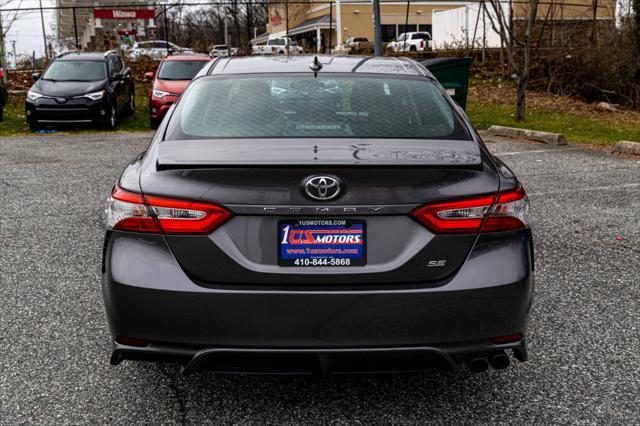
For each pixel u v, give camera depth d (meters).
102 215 6.82
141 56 26.75
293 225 2.54
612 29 21.48
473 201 2.58
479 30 29.00
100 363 3.45
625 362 3.46
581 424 2.85
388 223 2.55
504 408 2.98
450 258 2.57
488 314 2.58
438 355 2.57
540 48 22.89
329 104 3.15
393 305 2.51
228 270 2.53
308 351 2.52
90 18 43.25
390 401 3.04
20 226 6.38
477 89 22.12
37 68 25.73
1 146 12.98
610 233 6.04
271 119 3.02
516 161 10.26
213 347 2.54
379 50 15.05
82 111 15.67
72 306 4.27
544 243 5.73
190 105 3.20
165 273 2.54
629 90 20.75
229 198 2.52
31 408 2.98
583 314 4.14
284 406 3.00
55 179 8.98
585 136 13.91
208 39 71.69
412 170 2.55
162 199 2.57
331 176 2.51
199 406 3.00
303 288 2.51
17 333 3.84
